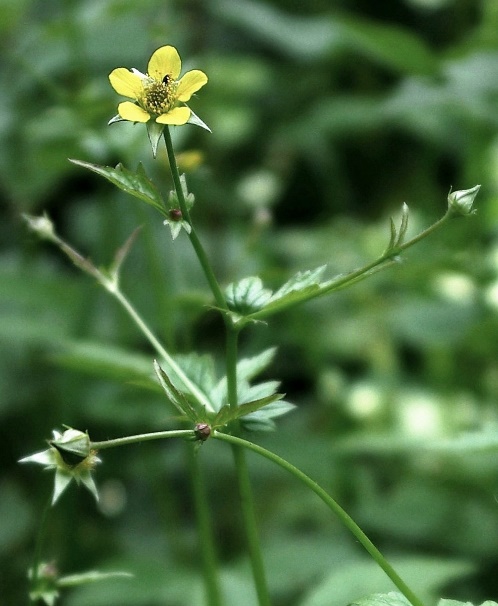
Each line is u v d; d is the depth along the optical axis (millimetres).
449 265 629
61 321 638
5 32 701
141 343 643
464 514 592
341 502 618
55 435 422
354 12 1104
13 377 657
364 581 503
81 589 541
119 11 659
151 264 530
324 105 947
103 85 678
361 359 738
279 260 807
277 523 630
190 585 537
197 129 815
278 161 981
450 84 716
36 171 714
